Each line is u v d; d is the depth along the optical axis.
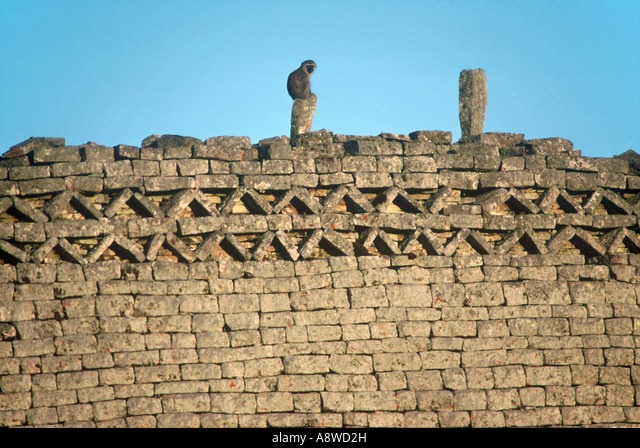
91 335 73.81
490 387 78.75
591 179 84.44
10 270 73.62
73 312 73.94
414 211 81.06
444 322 79.25
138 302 75.06
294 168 79.38
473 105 85.69
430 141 82.44
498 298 80.50
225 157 78.62
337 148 80.62
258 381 75.56
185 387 74.50
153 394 74.00
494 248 81.62
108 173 76.50
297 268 77.94
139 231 76.19
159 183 77.12
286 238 78.12
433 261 80.19
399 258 79.56
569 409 79.44
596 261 83.38
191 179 77.62
